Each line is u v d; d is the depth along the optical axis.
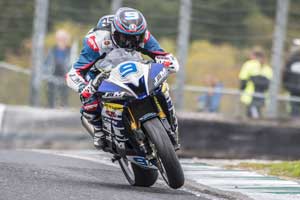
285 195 26.53
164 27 64.94
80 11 59.22
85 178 28.12
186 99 51.97
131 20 25.33
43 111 44.75
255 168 34.88
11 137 44.47
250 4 63.62
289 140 43.38
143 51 26.62
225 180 30.33
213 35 58.78
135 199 23.28
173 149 24.17
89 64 26.52
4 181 24.94
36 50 51.69
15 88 54.56
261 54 55.97
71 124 44.25
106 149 27.31
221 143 43.00
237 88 62.88
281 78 54.16
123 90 24.70
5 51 64.38
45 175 27.42
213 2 62.38
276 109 50.41
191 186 28.38
